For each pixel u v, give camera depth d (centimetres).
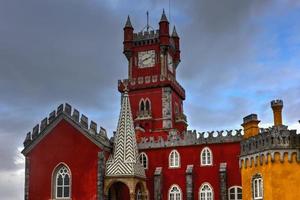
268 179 4841
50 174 6850
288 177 4791
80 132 6869
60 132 6969
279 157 4828
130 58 9588
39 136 7019
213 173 6969
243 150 5381
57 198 6750
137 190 7044
